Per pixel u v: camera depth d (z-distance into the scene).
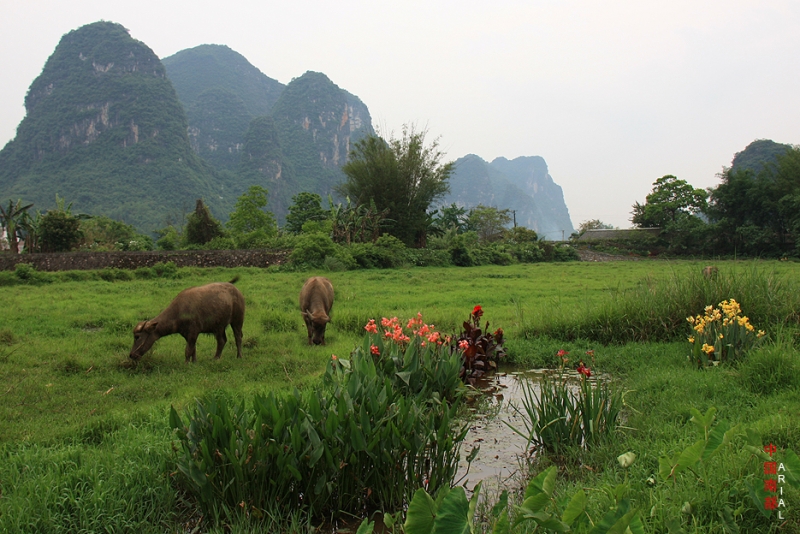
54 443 4.66
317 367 7.51
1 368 7.31
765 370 5.81
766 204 42.12
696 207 54.50
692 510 3.03
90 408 5.73
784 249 41.47
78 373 7.18
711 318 7.12
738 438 4.04
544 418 4.90
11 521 3.24
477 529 3.36
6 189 127.19
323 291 9.79
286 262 27.69
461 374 7.02
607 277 23.42
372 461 3.87
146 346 7.43
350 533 3.61
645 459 4.05
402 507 3.87
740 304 8.59
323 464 3.77
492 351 7.81
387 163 38.25
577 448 4.61
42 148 141.12
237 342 8.36
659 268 30.20
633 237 51.91
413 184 39.41
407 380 5.65
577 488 3.58
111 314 11.79
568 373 7.47
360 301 14.06
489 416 5.82
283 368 7.40
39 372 7.16
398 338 6.19
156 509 3.65
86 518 3.40
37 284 19.41
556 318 9.77
